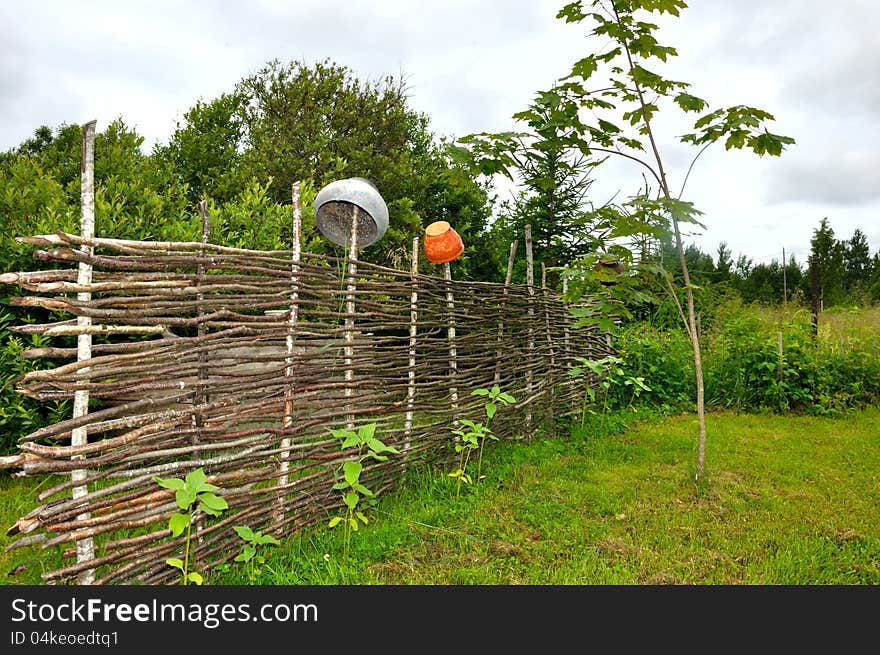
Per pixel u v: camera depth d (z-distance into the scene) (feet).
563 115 13.70
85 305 7.70
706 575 10.16
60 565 8.75
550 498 13.48
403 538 11.15
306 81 38.24
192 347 9.18
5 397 13.71
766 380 25.13
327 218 13.96
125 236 16.20
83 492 7.77
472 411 15.81
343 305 12.44
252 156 35.68
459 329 16.11
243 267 10.17
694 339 15.01
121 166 22.03
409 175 39.88
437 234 15.24
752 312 30.30
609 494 13.79
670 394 25.30
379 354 12.92
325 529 11.24
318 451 11.51
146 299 8.52
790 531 11.92
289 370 10.89
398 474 13.62
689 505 13.42
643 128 14.44
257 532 10.00
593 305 16.78
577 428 19.80
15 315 14.71
